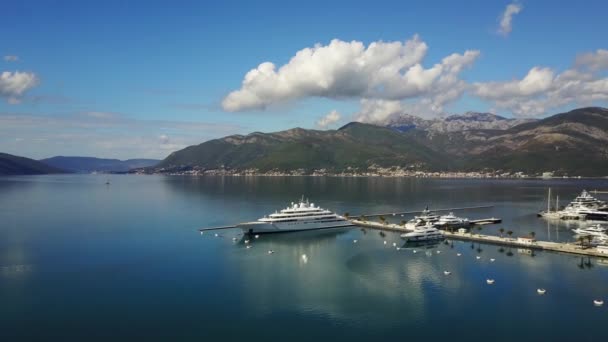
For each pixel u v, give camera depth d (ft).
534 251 503.61
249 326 297.94
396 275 408.87
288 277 404.57
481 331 289.12
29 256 484.33
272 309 326.24
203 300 345.31
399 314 316.19
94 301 342.64
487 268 429.38
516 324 298.97
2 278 400.88
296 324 300.81
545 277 398.21
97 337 281.74
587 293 355.36
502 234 621.72
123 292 363.56
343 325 299.38
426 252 504.84
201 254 499.51
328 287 374.63
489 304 333.42
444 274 410.11
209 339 280.10
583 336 281.74
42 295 355.36
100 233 634.84
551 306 329.11
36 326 297.12
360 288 371.56
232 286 378.53
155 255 493.36
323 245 554.05
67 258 476.54
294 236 619.26
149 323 302.45
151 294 358.64
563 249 494.18
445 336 283.18
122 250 518.78
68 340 277.64
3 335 283.38
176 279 399.85
